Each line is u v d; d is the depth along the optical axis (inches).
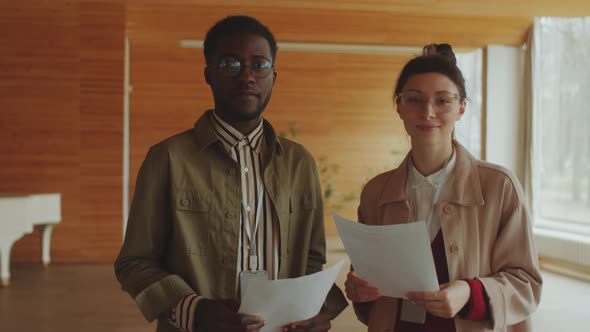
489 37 352.2
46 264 311.7
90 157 330.0
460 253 69.6
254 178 71.6
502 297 66.1
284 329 63.2
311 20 336.2
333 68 439.5
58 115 328.8
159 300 64.6
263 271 68.7
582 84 307.4
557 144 324.5
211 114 74.2
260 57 68.1
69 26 327.3
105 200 331.3
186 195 68.9
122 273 68.8
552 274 289.6
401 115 74.2
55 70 327.9
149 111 423.2
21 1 319.6
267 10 331.0
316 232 77.6
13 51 326.0
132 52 419.5
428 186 73.4
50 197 300.8
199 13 327.0
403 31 348.2
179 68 423.8
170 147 69.9
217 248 68.6
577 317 207.0
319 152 440.8
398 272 64.2
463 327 67.7
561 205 322.0
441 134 71.4
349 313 207.2
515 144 359.6
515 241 70.1
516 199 70.4
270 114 436.5
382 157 445.4
